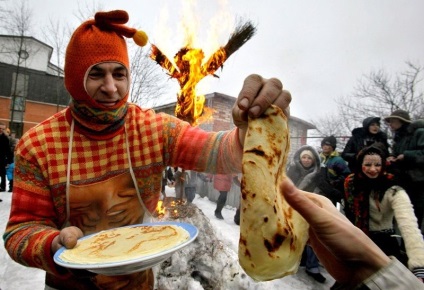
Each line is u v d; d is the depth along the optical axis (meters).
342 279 0.84
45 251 1.08
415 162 3.68
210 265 3.11
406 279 0.70
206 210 8.39
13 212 1.25
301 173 4.09
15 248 1.14
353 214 2.82
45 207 1.29
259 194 0.86
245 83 1.00
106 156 1.36
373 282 0.71
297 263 0.87
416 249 2.15
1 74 26.91
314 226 0.74
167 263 2.95
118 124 1.36
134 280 1.45
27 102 27.55
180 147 1.45
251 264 0.84
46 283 1.43
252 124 0.95
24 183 1.27
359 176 2.71
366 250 0.73
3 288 3.37
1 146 8.66
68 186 1.30
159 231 1.24
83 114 1.29
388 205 2.55
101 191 1.35
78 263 0.92
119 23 1.33
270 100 0.96
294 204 0.73
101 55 1.24
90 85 1.25
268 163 0.90
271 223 0.85
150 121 1.46
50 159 1.29
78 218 1.36
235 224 6.74
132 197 1.43
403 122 4.14
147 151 1.42
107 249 1.06
